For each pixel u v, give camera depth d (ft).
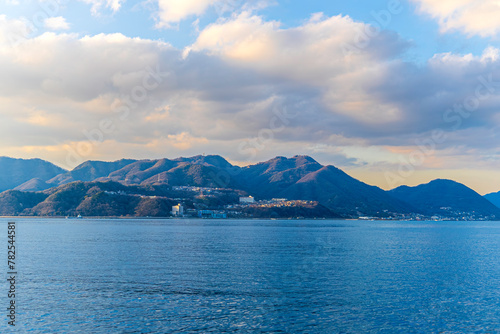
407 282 225.35
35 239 507.71
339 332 144.25
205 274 242.37
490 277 244.42
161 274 241.55
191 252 363.56
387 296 191.93
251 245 446.60
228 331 143.33
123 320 153.38
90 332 141.59
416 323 154.20
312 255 349.82
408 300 185.26
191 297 185.37
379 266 285.64
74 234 611.88
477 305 178.09
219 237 577.02
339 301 181.88
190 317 157.28
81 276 233.76
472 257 354.13
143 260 303.27
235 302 177.88
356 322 154.40
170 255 337.93
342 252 382.42
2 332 141.18
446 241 579.89
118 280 222.28
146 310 165.37
